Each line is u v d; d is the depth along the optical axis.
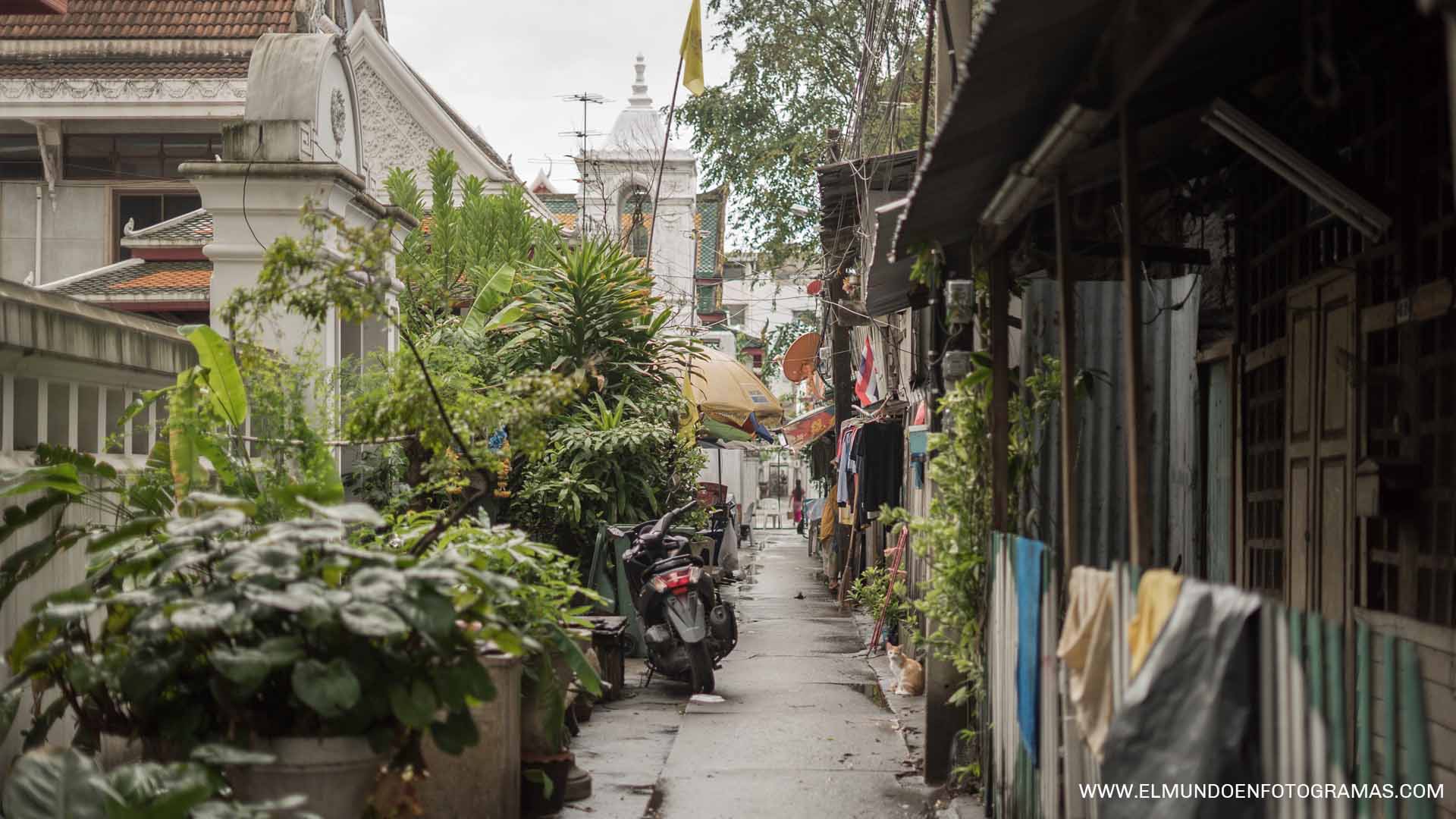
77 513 5.46
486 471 5.41
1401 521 4.86
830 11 22.66
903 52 10.63
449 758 5.36
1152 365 7.55
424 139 23.50
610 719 8.54
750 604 16.59
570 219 33.53
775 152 22.77
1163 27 2.77
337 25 23.22
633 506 11.72
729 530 15.36
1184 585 2.80
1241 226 6.76
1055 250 6.21
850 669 10.79
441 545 5.60
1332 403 5.54
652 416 12.14
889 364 14.97
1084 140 3.71
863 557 16.92
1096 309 7.44
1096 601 3.56
